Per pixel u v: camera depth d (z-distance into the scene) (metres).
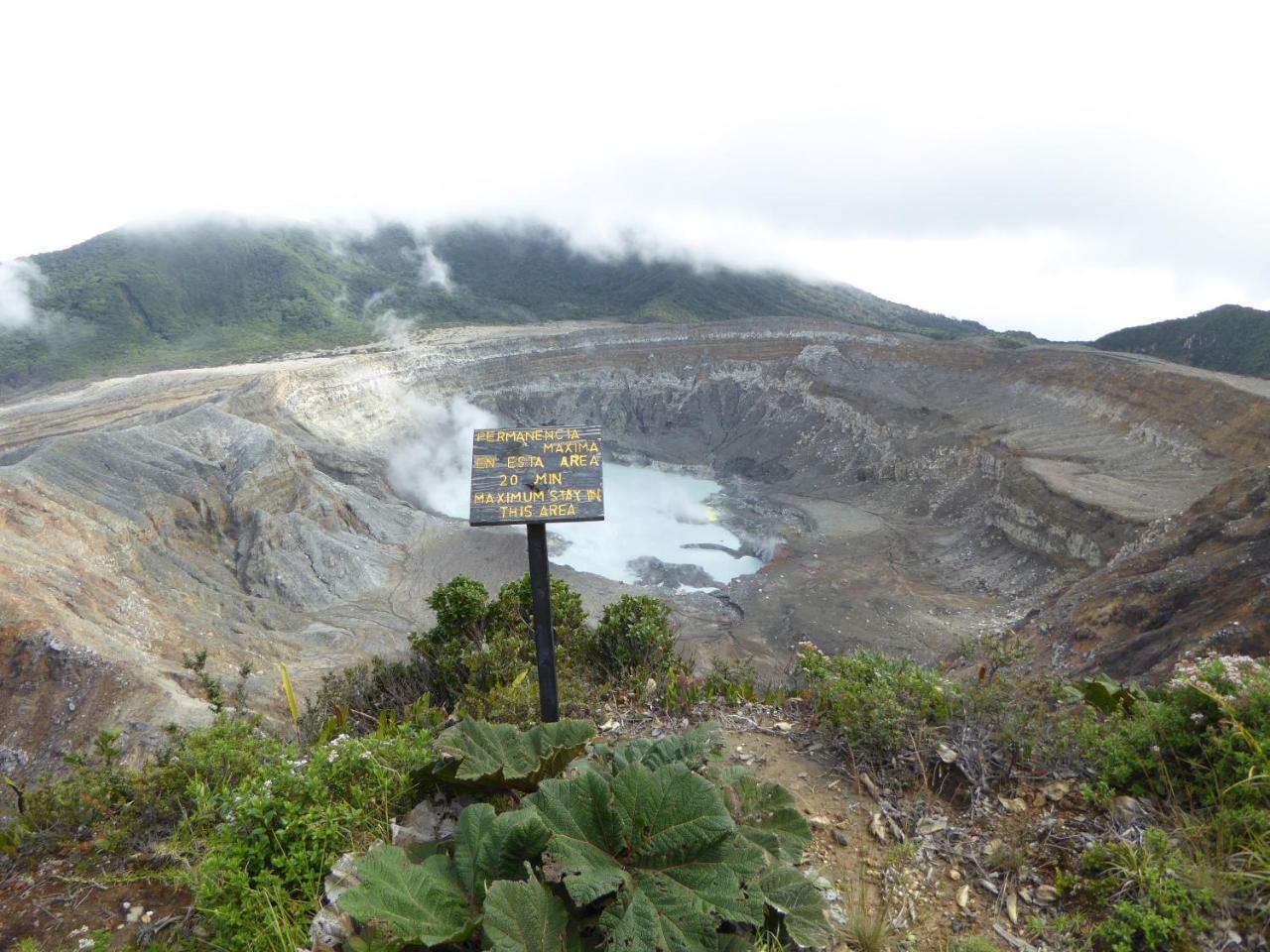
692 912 3.73
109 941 4.82
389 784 5.55
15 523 41.47
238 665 39.19
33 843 6.01
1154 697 6.61
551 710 6.74
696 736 5.45
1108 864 4.82
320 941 4.30
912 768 6.36
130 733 26.69
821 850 5.55
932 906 4.91
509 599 11.36
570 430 6.81
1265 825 4.53
